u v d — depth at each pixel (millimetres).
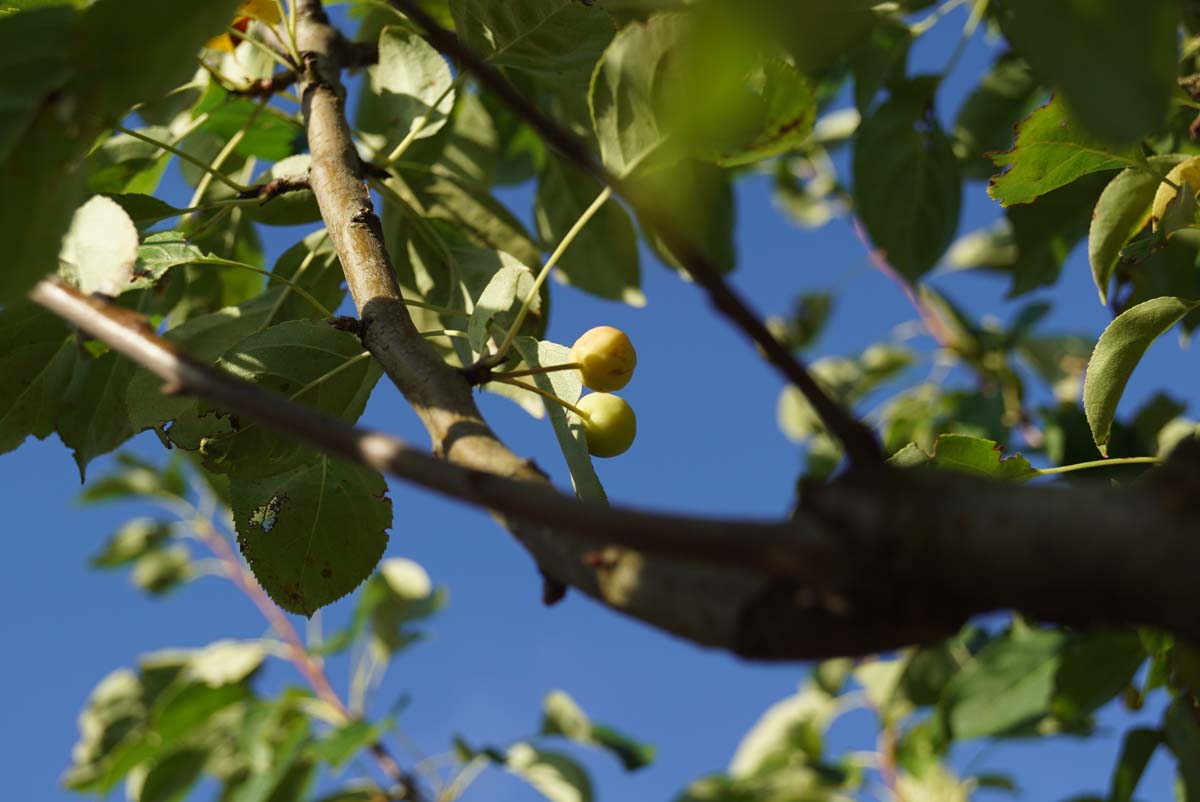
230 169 869
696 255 442
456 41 454
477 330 731
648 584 505
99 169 833
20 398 793
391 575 1244
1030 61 419
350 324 711
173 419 746
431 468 500
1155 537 364
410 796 1116
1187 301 763
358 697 1181
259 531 757
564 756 1201
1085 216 889
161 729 1137
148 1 614
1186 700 808
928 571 411
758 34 410
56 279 645
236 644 1214
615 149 701
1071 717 885
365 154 854
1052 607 394
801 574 428
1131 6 387
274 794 1130
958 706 939
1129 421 941
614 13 805
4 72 614
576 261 895
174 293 868
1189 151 791
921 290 1190
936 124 924
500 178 995
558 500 462
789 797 1162
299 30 803
